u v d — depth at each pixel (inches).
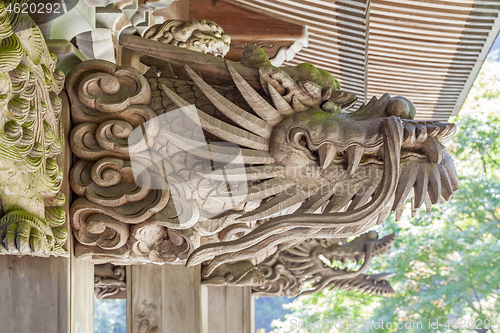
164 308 134.9
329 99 90.0
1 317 69.9
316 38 210.1
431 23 169.5
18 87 60.1
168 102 89.0
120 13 98.4
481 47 144.7
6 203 61.7
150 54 97.7
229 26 208.7
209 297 199.2
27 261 74.7
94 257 86.2
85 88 84.4
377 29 186.9
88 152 83.5
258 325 845.8
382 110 92.1
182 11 172.1
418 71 210.2
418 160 89.0
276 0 192.9
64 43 83.7
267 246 91.0
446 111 236.4
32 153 63.5
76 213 82.1
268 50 209.9
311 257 217.5
